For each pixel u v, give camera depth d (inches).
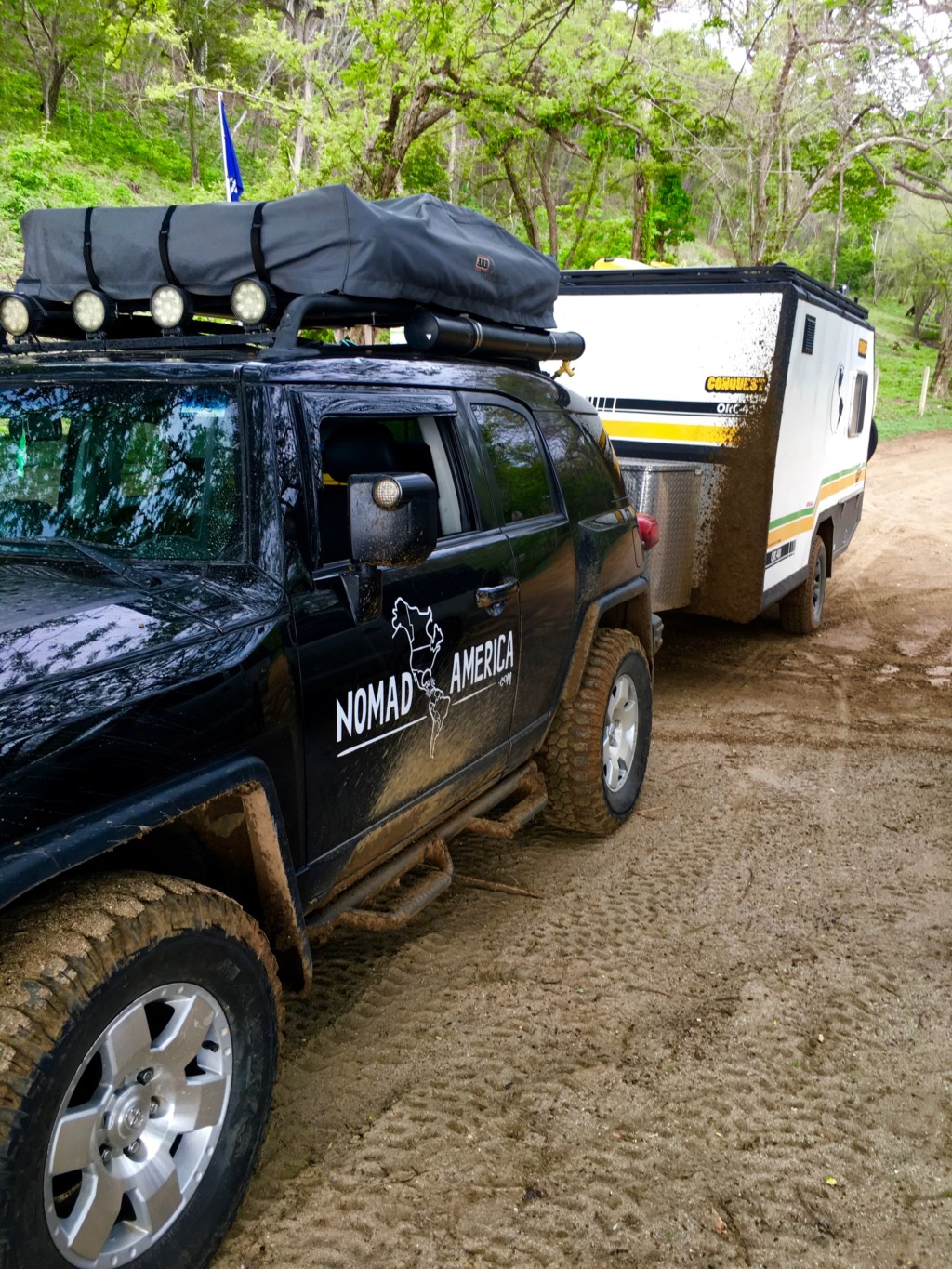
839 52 705.6
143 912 81.2
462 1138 111.5
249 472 104.5
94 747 80.9
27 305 134.0
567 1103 118.3
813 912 167.6
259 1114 95.4
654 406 300.0
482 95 545.6
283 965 106.7
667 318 294.4
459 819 149.3
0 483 114.4
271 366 109.7
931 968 151.5
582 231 979.3
